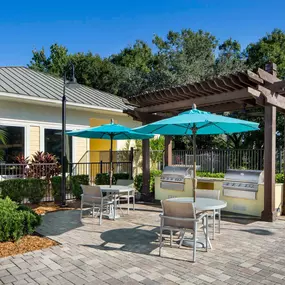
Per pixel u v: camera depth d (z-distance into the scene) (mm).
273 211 7266
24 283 3746
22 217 5578
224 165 11031
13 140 11203
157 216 7762
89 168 12883
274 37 23297
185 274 4023
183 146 22391
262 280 3834
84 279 3863
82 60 29609
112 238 5723
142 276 3955
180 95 8312
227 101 7805
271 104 7172
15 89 11211
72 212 8344
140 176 11516
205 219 5332
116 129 7613
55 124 12531
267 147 7293
